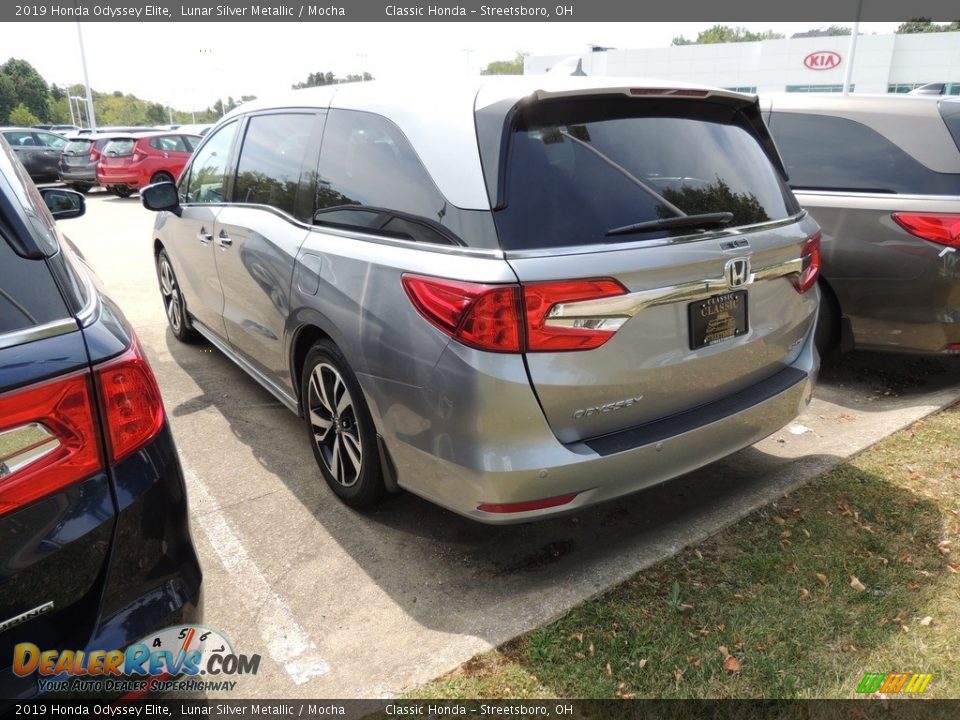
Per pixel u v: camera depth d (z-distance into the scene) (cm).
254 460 348
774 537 273
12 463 138
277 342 328
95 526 150
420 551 275
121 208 1531
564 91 230
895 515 287
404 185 246
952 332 395
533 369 209
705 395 254
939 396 409
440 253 224
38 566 143
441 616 238
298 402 327
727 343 252
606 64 4175
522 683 206
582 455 219
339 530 289
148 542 160
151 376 168
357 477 286
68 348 148
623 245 221
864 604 238
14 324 144
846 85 2555
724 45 3922
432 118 244
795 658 215
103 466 152
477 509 223
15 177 187
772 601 239
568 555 271
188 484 326
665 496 312
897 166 408
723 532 277
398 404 239
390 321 237
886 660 215
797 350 297
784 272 270
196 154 447
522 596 245
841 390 437
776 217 276
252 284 342
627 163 238
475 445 215
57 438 144
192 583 169
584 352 214
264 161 353
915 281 396
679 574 252
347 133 288
